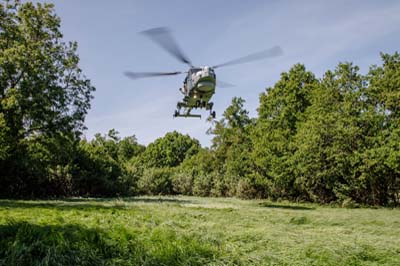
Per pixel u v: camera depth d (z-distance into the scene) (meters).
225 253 6.07
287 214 15.46
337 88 25.98
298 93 30.33
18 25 24.08
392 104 22.00
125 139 82.38
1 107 21.52
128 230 7.25
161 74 13.15
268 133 29.23
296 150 26.66
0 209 12.18
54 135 24.58
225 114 43.03
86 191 33.38
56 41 25.73
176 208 16.61
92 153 34.97
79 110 25.89
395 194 24.39
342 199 24.50
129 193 39.25
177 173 46.31
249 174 32.41
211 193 40.62
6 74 21.80
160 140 77.31
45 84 23.48
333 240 7.54
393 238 8.44
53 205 16.39
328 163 24.59
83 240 6.19
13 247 5.53
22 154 24.81
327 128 24.30
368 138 22.44
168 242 6.34
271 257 5.93
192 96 13.51
